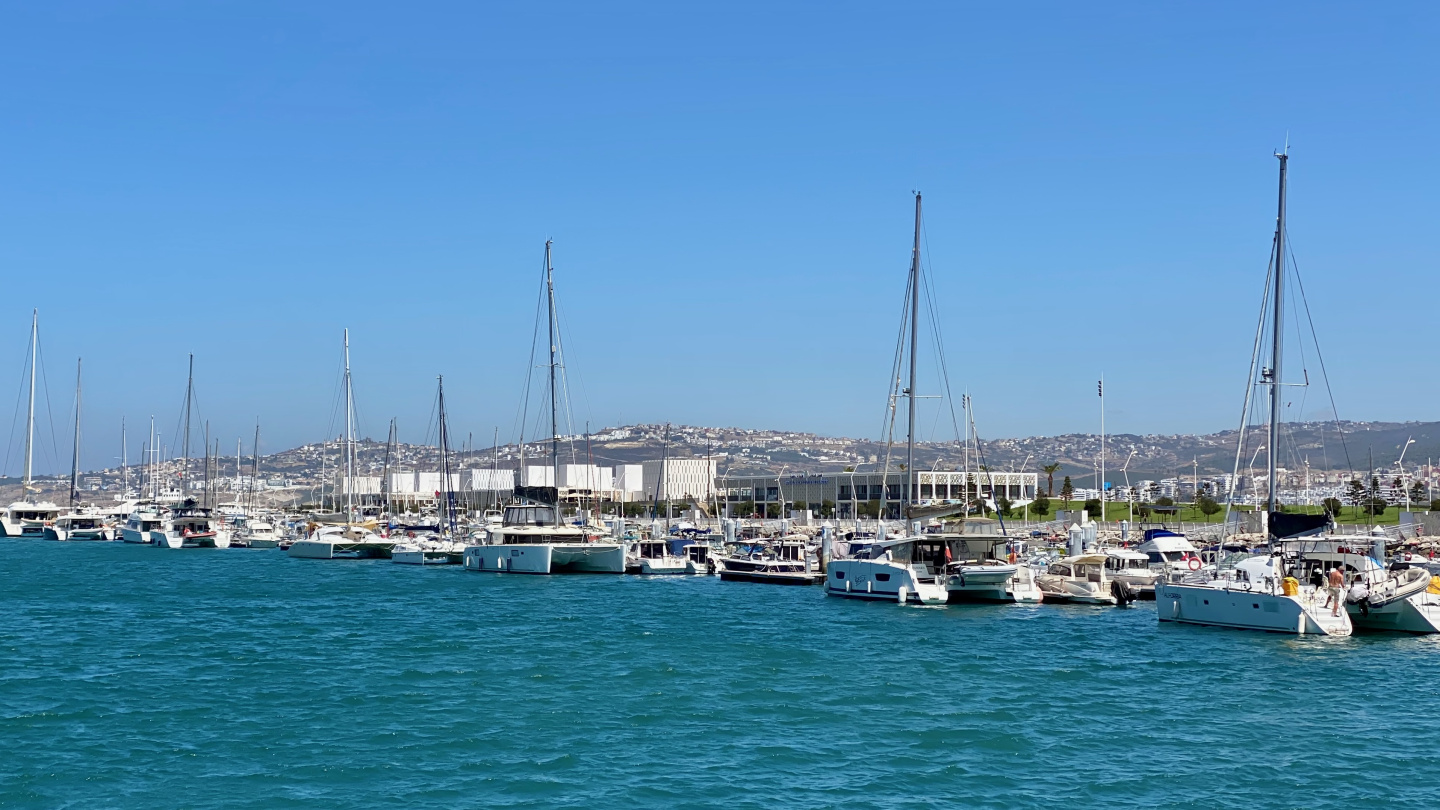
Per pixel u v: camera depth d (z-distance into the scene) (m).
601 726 41.81
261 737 40.28
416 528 155.62
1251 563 65.50
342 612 77.62
